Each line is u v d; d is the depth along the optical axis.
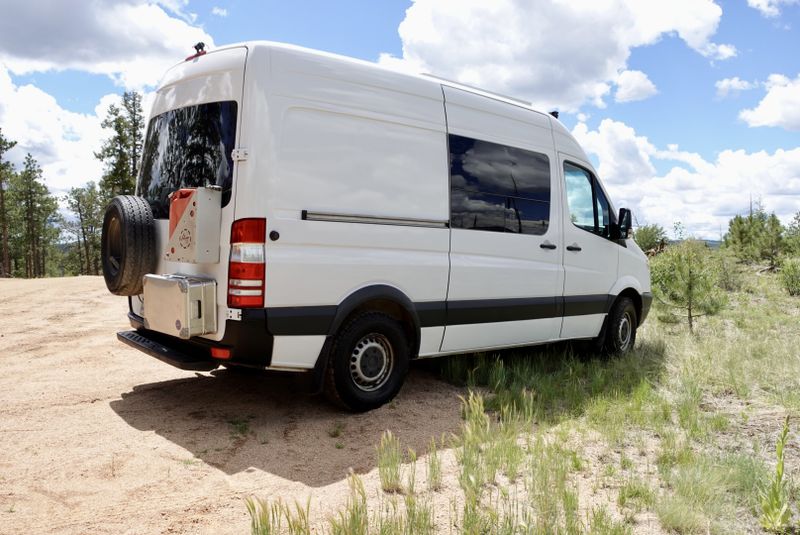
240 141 4.22
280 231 4.21
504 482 3.58
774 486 3.05
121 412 4.75
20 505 3.15
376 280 4.75
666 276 9.84
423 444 4.25
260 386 5.53
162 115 5.20
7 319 9.26
